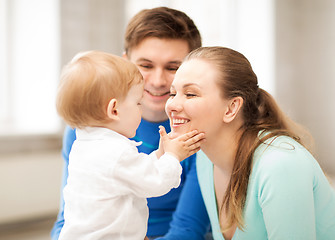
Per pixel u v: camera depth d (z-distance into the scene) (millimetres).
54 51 3439
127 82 1021
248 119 1055
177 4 4137
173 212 1500
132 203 992
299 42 4578
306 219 869
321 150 4438
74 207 993
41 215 3186
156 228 1478
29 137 3350
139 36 1289
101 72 991
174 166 975
